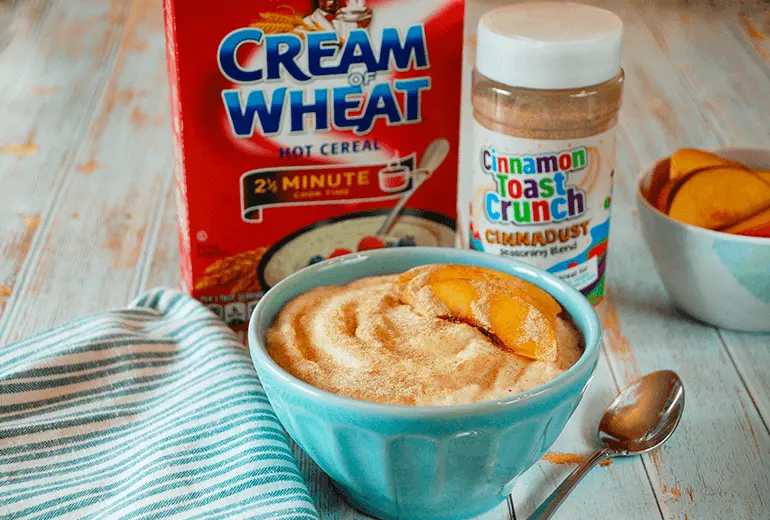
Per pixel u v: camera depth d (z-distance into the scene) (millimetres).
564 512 571
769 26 1108
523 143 655
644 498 579
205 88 655
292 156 680
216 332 660
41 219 814
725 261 658
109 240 792
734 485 587
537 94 646
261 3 645
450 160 702
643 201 688
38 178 863
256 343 559
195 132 662
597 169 666
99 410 619
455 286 588
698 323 708
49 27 1114
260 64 657
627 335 696
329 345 569
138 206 833
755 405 639
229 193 679
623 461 601
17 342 660
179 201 708
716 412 633
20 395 618
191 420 594
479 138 672
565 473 595
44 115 953
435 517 564
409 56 673
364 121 682
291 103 668
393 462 531
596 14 674
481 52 659
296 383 530
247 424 589
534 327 566
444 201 711
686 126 918
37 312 717
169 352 656
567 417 550
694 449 609
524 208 667
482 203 681
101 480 572
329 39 660
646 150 883
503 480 551
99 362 639
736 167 693
